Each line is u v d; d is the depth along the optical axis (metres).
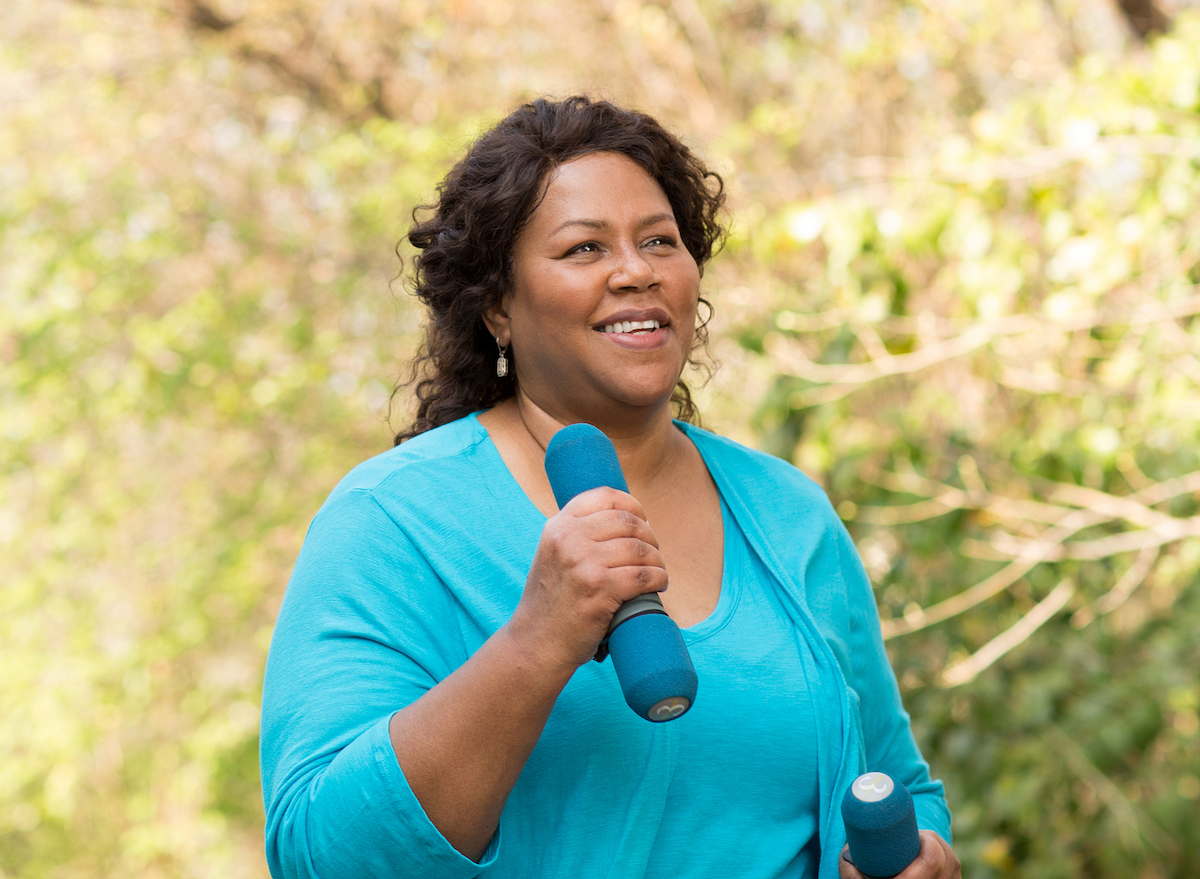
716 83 7.79
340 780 1.44
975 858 4.73
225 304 8.74
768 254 5.02
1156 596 5.54
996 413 5.76
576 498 1.47
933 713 4.88
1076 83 4.81
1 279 8.93
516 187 1.77
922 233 4.61
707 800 1.62
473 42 8.38
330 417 8.71
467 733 1.40
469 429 1.85
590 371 1.75
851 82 7.09
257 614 9.80
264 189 8.88
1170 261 4.88
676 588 1.76
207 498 9.40
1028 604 5.11
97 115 9.30
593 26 8.17
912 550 4.94
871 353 4.71
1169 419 4.75
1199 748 4.99
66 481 9.29
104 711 9.85
